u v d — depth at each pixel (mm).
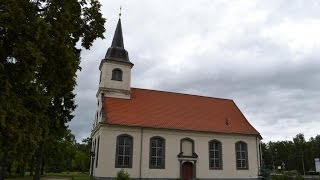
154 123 37562
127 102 39156
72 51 17781
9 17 13750
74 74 17469
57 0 16562
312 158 101562
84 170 76562
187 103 43156
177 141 38000
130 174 34969
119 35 42500
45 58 15289
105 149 34688
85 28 19406
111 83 39469
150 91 42625
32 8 15305
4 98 13484
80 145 77312
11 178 47406
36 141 15258
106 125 35281
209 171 38469
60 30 16312
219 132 39938
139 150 36094
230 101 46875
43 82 16594
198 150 38656
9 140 14031
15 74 14344
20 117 14344
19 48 13852
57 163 73438
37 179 30562
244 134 41250
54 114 25000
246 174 40125
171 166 36906
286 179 41750
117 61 40188
